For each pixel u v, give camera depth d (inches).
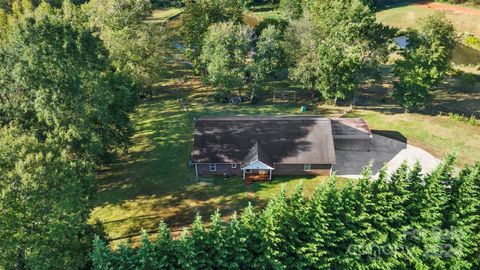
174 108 2694.4
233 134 2021.4
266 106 2696.9
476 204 1406.3
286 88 3038.9
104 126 1856.5
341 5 2625.5
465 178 1438.2
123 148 2055.9
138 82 2618.1
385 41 2605.8
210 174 2010.3
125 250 1180.5
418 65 2404.0
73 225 1218.6
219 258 1237.1
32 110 1614.2
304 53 2640.3
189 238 1202.0
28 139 1298.0
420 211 1406.3
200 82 3196.4
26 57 1512.1
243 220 1322.6
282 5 4205.2
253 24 4584.2
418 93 2421.3
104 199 1847.9
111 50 2496.3
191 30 3056.1
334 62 2434.8
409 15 4596.5
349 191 1358.3
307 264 1315.2
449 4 4869.6
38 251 1143.6
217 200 1841.8
